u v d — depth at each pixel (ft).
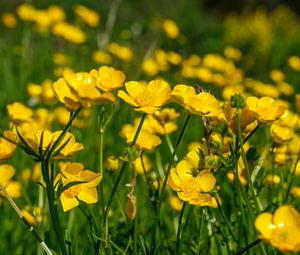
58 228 2.02
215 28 10.67
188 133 3.99
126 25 9.83
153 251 2.19
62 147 1.99
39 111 3.12
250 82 5.07
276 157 2.54
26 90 4.85
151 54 6.39
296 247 1.86
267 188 2.55
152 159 3.67
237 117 2.09
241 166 2.37
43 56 5.55
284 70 8.09
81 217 2.76
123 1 11.65
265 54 8.55
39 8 10.09
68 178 2.08
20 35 7.38
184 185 2.11
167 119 2.50
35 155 1.98
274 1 14.29
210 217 2.31
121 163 2.85
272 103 2.12
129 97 2.13
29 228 2.06
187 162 2.13
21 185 2.75
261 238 1.89
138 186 2.91
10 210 2.81
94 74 2.10
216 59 5.25
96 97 1.97
